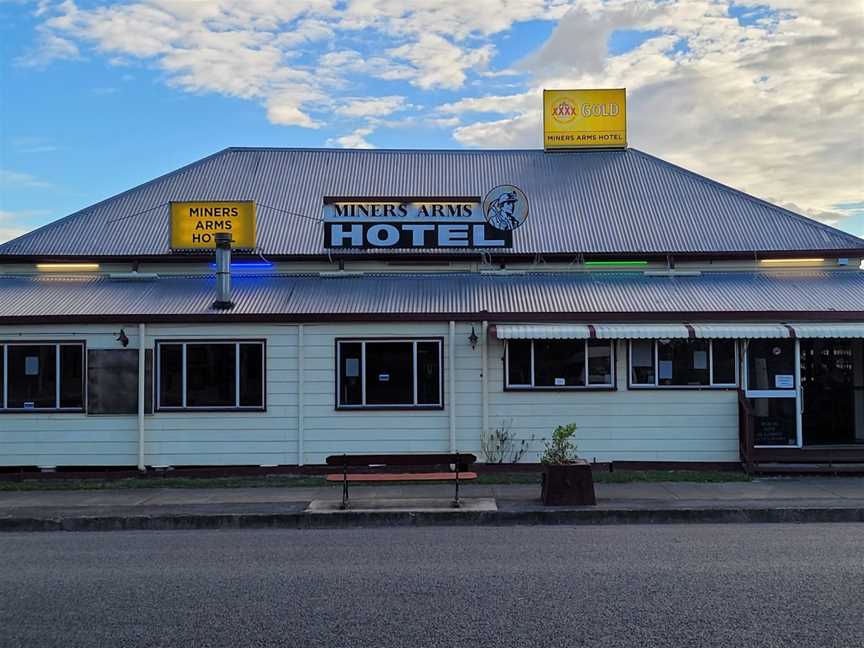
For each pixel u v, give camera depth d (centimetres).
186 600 770
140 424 1591
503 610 721
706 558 925
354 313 1609
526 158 2366
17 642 653
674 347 1598
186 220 1892
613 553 961
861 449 1563
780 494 1321
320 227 2022
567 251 1900
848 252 1859
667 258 1891
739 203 2094
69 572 898
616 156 2369
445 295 1736
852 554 943
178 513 1221
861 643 629
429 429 1602
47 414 1599
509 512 1203
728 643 629
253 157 2334
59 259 1911
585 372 1602
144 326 1606
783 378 1612
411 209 1888
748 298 1678
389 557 957
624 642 632
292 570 892
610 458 1585
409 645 632
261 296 1738
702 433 1583
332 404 1605
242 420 1600
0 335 1606
